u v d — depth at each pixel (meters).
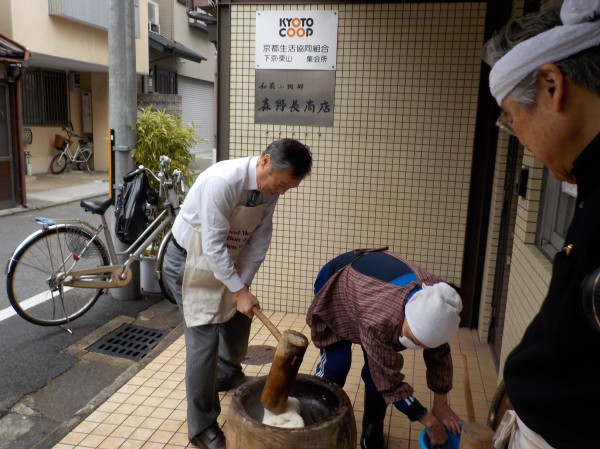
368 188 3.97
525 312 2.46
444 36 3.65
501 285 3.52
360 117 3.88
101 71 13.30
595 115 0.92
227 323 2.96
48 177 12.27
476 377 3.33
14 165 8.57
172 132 5.00
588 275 0.86
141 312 4.51
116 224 4.26
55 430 2.71
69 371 3.50
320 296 2.37
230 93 4.05
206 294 2.51
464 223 3.89
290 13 3.83
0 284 5.02
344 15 3.77
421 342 1.88
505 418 1.42
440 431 2.02
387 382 2.07
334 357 2.46
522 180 2.69
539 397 1.04
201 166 16.03
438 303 1.84
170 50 14.38
